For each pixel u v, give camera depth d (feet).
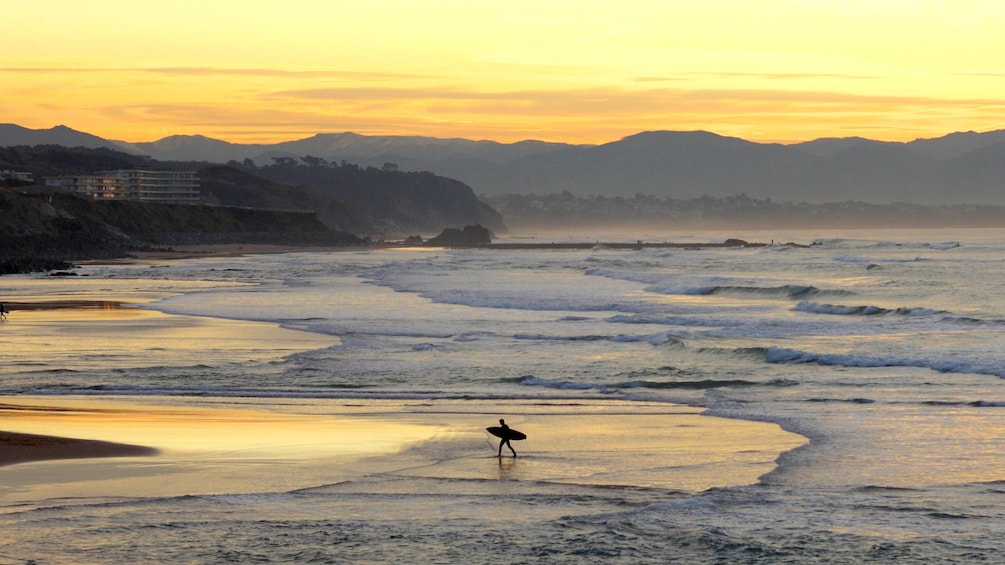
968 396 118.62
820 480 76.95
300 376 138.31
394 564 56.65
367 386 130.31
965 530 62.34
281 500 70.64
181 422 102.63
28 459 83.25
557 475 79.41
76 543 60.03
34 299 289.12
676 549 59.00
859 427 99.30
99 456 84.53
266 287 337.31
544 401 118.83
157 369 144.15
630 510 67.72
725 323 205.16
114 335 190.39
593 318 221.46
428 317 224.94
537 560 57.21
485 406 114.93
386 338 183.32
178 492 73.05
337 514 66.90
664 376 138.00
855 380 132.46
